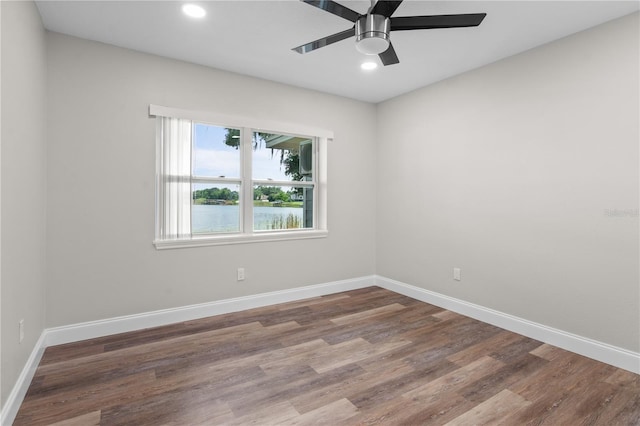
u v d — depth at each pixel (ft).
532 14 7.66
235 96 11.30
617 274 7.85
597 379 7.29
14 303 5.94
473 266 11.03
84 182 9.00
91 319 9.17
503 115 10.12
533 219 9.41
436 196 12.25
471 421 5.91
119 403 6.33
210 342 9.06
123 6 7.48
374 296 13.43
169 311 10.28
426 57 10.03
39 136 7.77
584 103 8.34
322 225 13.66
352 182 14.26
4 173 5.34
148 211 9.90
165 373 7.43
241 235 11.55
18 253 6.16
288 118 12.44
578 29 8.32
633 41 7.54
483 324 10.48
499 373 7.54
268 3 7.39
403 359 8.20
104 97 9.23
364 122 14.52
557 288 8.92
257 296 11.95
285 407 6.27
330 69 11.04
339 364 7.93
